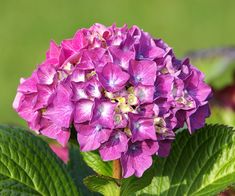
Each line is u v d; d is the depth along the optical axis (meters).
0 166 0.77
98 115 0.71
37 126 0.75
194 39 3.45
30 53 3.28
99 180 0.75
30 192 0.78
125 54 0.72
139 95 0.72
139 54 0.74
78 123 0.71
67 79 0.72
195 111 0.76
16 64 3.19
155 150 0.73
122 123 0.70
